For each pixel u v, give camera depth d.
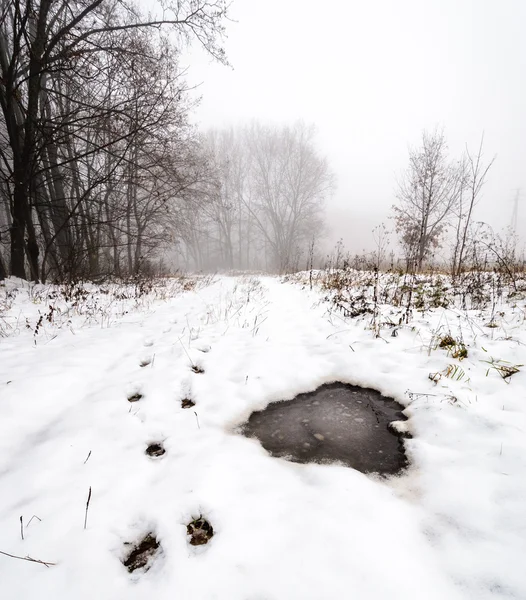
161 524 1.72
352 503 1.82
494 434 2.25
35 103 8.33
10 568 1.45
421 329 4.32
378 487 1.98
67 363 3.68
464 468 2.02
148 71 9.09
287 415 2.92
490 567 1.41
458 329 4.16
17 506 1.80
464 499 1.79
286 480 2.04
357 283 8.70
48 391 3.03
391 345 4.02
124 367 3.76
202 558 1.51
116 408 2.86
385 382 3.33
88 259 11.12
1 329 5.03
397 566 1.44
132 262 15.20
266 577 1.41
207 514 1.78
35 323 5.50
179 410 2.91
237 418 2.84
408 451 2.32
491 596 1.30
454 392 2.81
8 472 2.07
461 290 6.32
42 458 2.18
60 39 8.25
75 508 1.80
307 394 3.30
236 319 5.96
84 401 3.00
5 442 2.35
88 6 8.40
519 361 3.12
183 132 11.58
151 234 13.45
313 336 4.82
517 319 4.23
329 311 5.78
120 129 9.74
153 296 9.02
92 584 1.41
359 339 4.38
